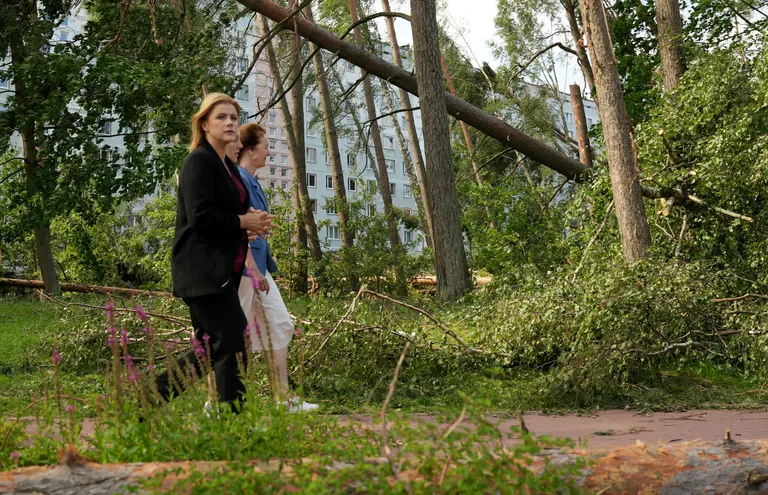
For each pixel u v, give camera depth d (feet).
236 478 7.13
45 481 7.28
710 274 26.43
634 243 33.14
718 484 8.07
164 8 64.85
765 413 18.43
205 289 11.74
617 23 68.69
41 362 26.48
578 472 7.52
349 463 7.70
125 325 25.22
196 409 9.73
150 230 88.53
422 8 58.70
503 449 7.48
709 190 34.81
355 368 21.86
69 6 70.08
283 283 69.82
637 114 67.36
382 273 73.72
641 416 18.19
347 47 60.39
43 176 63.62
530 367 25.29
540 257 53.31
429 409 18.80
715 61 37.91
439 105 58.39
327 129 94.17
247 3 58.80
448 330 24.67
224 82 60.18
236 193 12.41
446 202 57.36
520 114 102.94
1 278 71.00
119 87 62.44
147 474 7.45
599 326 22.22
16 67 63.31
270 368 10.88
